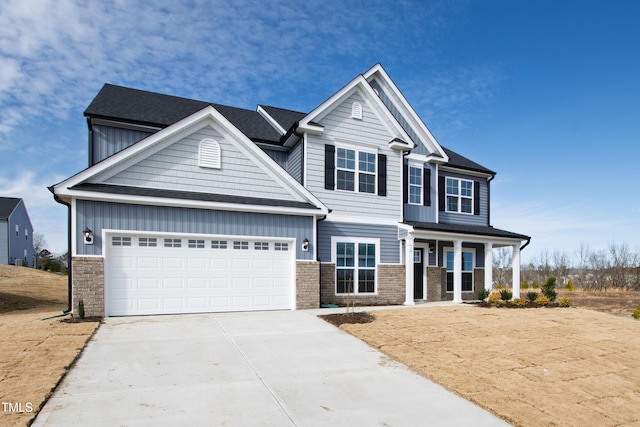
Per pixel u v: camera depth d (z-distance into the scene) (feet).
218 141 39.14
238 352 24.00
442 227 49.75
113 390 17.39
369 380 20.17
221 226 37.24
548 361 24.07
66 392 16.96
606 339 29.89
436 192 55.88
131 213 33.86
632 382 21.70
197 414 15.34
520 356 24.73
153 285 34.63
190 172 37.73
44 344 23.54
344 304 45.29
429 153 56.18
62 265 151.43
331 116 47.11
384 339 27.50
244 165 40.04
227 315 35.32
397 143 49.75
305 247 40.57
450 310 39.24
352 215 47.03
